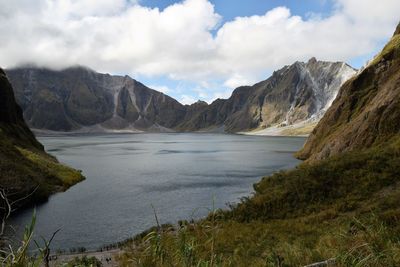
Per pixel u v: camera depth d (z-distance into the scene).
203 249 12.20
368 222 17.66
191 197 59.50
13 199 49.78
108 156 142.50
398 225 15.18
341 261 8.85
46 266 5.95
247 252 19.50
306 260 11.28
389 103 67.12
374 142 63.59
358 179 33.94
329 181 35.12
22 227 37.59
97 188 68.44
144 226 42.88
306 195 34.09
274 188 39.22
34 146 119.31
